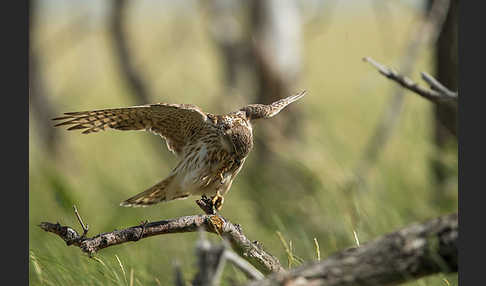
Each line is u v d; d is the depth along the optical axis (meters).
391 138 12.80
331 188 11.31
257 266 7.55
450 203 11.61
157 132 9.48
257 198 12.65
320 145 13.17
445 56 11.86
